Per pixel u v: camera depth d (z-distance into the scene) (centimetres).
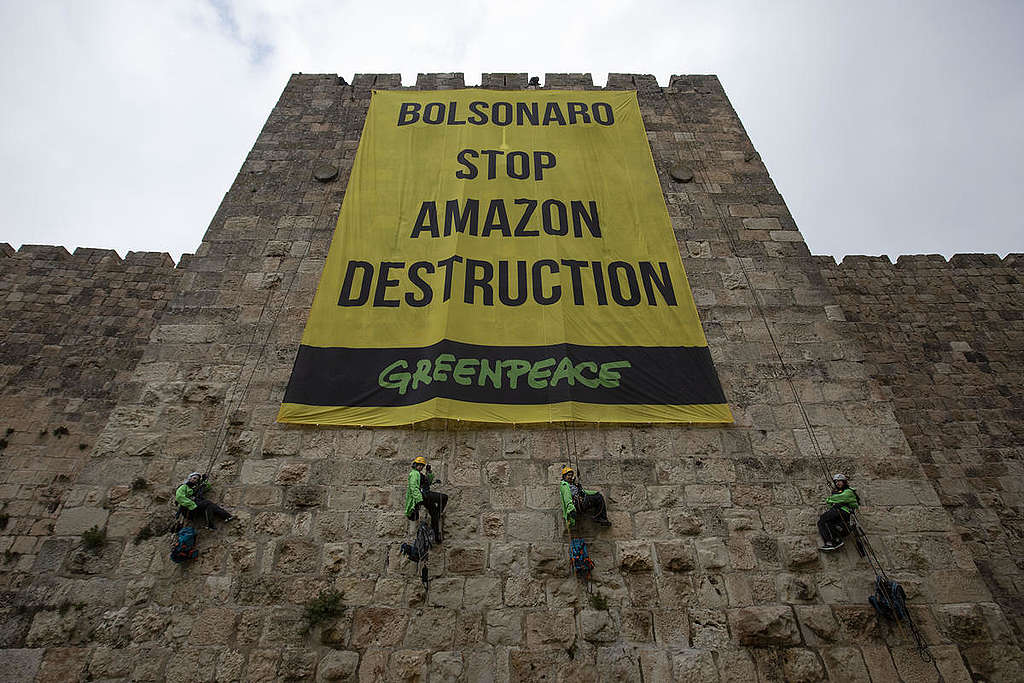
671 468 1020
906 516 975
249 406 1079
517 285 1196
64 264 1730
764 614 879
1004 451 1455
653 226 1325
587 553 917
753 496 995
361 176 1384
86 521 944
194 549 915
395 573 908
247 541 934
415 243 1266
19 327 1602
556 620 868
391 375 1088
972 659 845
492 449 1029
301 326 1190
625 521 964
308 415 1048
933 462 1441
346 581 901
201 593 885
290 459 1017
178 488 960
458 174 1376
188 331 1174
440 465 1011
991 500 1380
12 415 1451
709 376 1114
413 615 870
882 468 1028
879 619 875
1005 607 1236
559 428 1054
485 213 1306
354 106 1623
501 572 910
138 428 1045
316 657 836
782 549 941
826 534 943
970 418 1513
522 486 994
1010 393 1558
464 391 1054
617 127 1520
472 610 875
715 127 1605
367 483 995
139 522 948
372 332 1141
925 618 877
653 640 855
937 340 1659
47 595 875
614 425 1059
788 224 1388
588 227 1304
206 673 822
